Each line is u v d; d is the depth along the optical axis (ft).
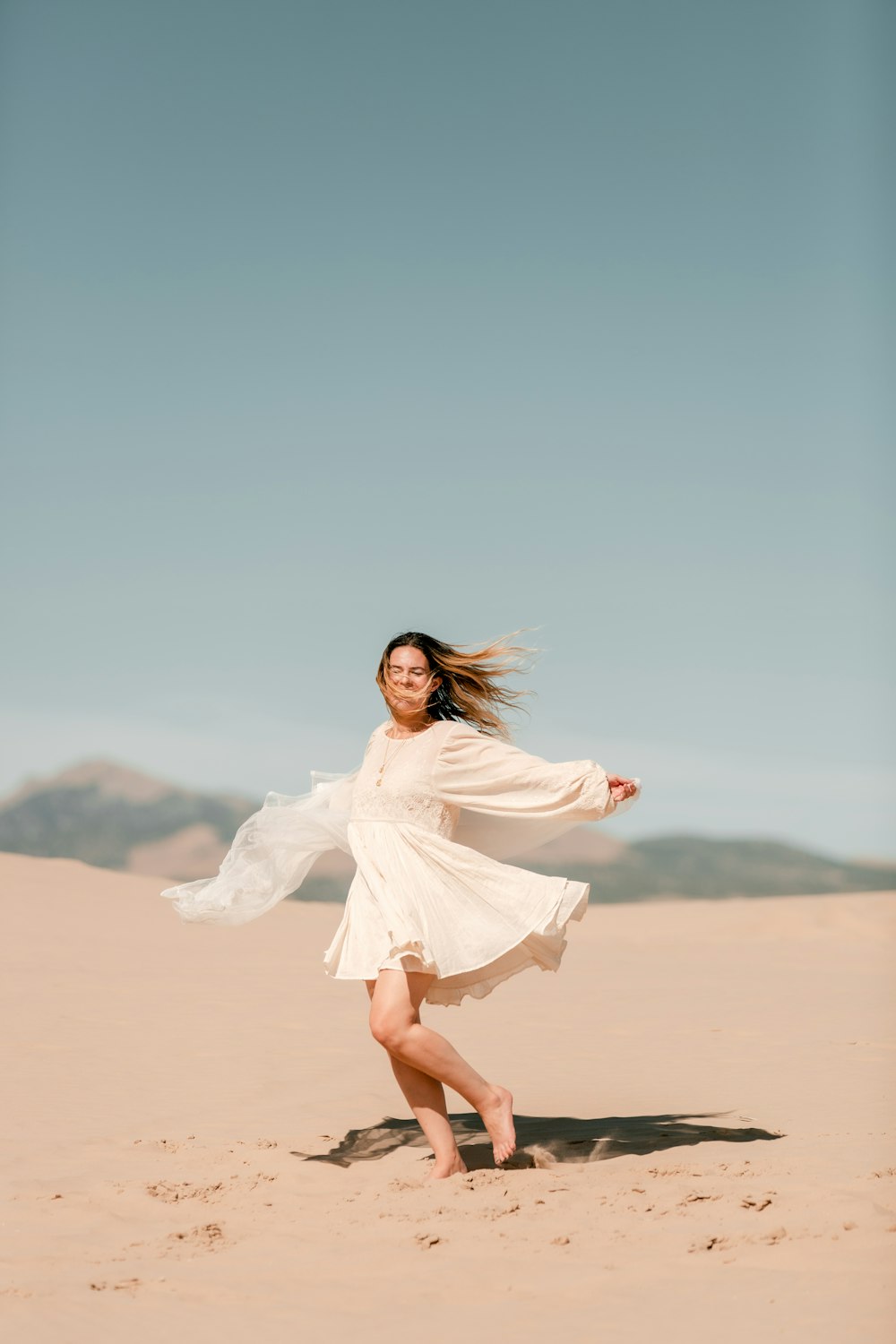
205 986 39.40
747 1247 12.89
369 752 17.99
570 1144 18.28
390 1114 21.04
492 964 17.22
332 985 40.29
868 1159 16.71
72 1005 34.14
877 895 73.41
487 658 18.17
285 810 18.39
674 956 52.06
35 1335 11.14
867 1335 10.57
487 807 17.17
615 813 17.28
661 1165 16.71
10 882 62.44
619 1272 12.36
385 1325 11.32
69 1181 16.39
